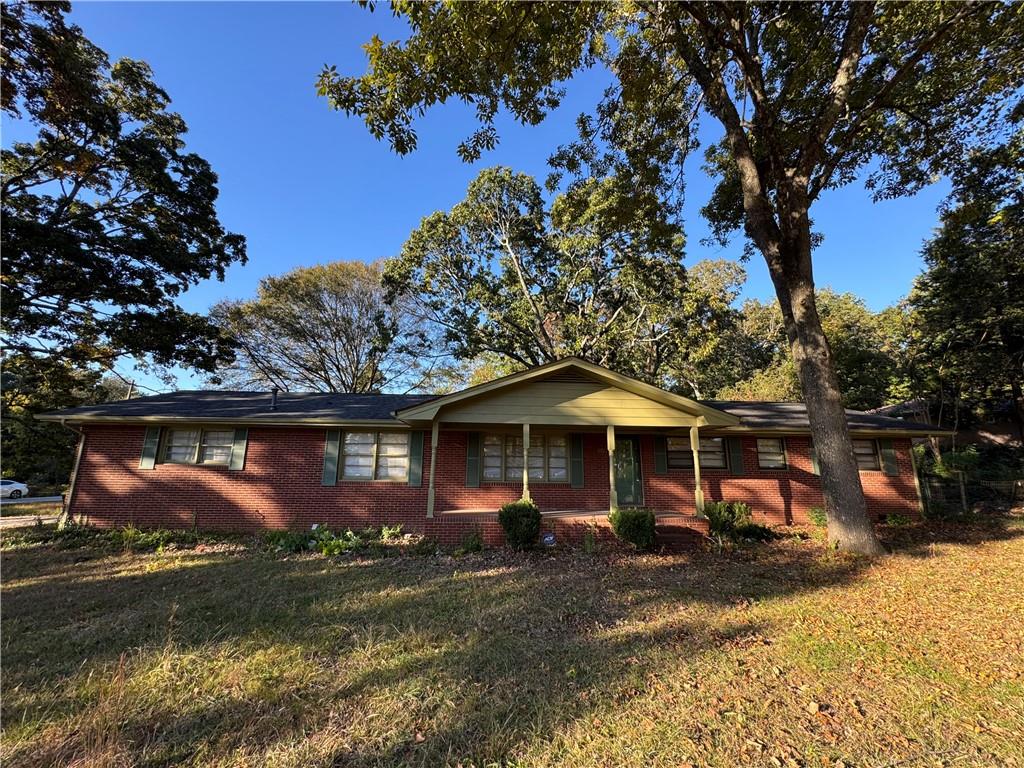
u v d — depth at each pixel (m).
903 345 22.86
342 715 3.52
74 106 14.77
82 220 15.21
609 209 12.61
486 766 2.96
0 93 13.15
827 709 3.65
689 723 3.44
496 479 12.87
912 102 10.54
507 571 8.20
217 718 3.48
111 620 5.54
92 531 11.18
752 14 9.77
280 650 4.66
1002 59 9.35
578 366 11.30
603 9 8.12
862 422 14.16
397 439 12.73
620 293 23.11
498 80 7.85
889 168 12.05
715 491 13.30
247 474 12.22
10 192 15.65
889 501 13.58
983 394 20.98
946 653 4.68
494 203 23.16
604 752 3.10
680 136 11.85
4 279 14.27
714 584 7.27
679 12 8.73
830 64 10.30
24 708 3.56
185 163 17.78
